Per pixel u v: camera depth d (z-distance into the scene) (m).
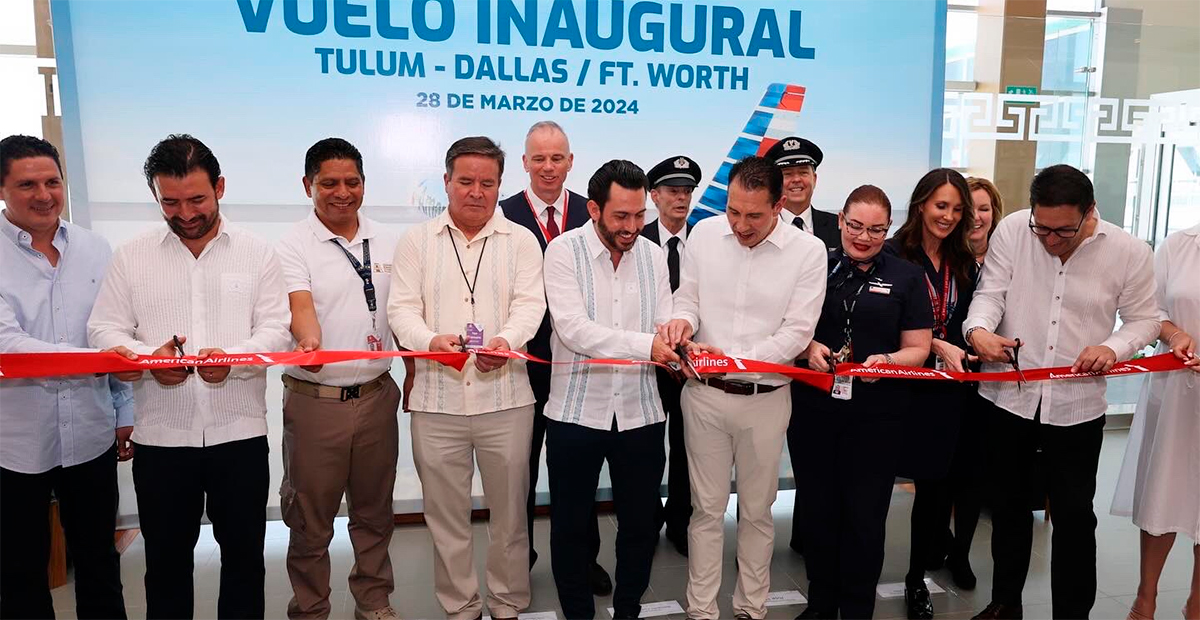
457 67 3.23
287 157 3.13
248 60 3.06
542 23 3.29
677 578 3.01
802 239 2.33
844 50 3.54
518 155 3.33
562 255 2.33
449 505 2.39
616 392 2.33
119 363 1.86
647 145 3.44
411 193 3.26
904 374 2.23
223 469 2.07
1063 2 4.68
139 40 2.96
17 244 2.06
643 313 2.38
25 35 3.14
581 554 2.43
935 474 2.62
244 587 2.13
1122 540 3.40
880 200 2.24
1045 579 3.03
